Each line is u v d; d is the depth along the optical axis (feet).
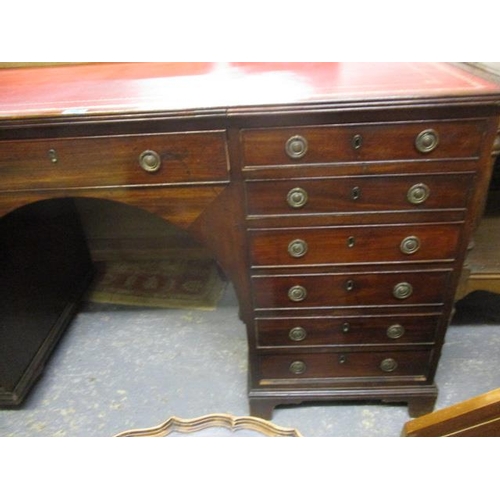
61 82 3.67
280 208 2.87
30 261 4.47
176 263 6.42
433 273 3.13
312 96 2.49
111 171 2.75
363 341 3.51
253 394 3.80
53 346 4.82
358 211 2.86
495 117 2.49
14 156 2.72
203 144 2.63
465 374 4.30
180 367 4.61
